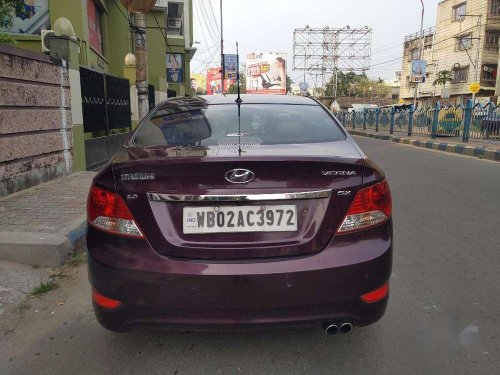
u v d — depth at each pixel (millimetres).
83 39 10883
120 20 15688
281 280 2146
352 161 2283
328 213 2229
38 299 3285
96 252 2262
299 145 2639
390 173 9047
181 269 2145
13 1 6973
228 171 2178
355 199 2260
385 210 2354
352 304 2240
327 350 2594
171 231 2205
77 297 3309
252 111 3188
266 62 48875
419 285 3479
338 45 52062
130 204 2225
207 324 2178
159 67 22094
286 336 2734
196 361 2490
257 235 2207
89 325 2898
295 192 2197
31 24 10531
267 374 2375
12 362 2508
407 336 2744
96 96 8961
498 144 13672
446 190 7180
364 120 26703
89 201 2342
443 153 13188
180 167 2176
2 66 5414
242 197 2178
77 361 2508
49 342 2709
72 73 7414
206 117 3078
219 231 2197
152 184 2205
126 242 2219
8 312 3088
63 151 7188
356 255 2217
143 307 2186
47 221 4578
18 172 5949
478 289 3406
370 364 2459
